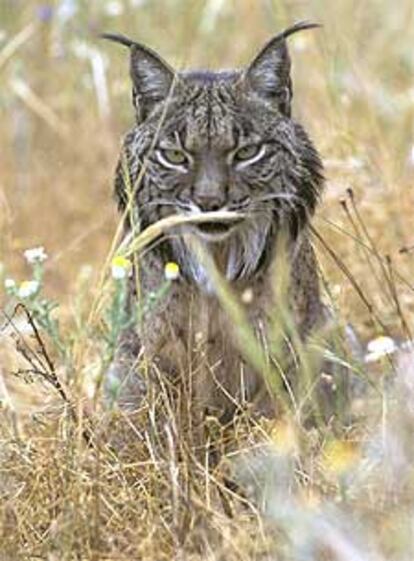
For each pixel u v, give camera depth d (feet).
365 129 49.11
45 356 37.17
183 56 53.93
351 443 35.96
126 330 38.86
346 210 40.65
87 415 36.86
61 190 53.52
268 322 38.81
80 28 57.93
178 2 58.39
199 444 37.27
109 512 34.30
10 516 34.09
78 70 57.47
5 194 51.55
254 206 37.86
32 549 33.65
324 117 50.47
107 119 55.67
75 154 55.01
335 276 43.21
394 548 31.94
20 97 56.34
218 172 37.27
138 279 37.01
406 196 44.91
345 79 51.55
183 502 33.86
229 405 38.88
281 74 38.34
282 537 33.12
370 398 38.29
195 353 38.32
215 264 38.32
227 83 38.04
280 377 38.40
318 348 38.19
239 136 37.40
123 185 38.91
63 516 33.76
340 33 52.60
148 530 33.60
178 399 37.14
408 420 35.42
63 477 34.58
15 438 36.14
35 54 57.93
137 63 38.34
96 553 33.09
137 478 35.60
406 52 55.42
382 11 57.77
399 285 42.83
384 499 33.24
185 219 35.68
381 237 44.27
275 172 37.99
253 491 34.91
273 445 34.99
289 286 38.60
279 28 54.95
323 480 34.27
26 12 58.85
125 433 36.91
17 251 49.67
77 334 39.73
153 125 37.96
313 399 37.73
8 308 43.19
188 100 37.68
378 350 36.73
